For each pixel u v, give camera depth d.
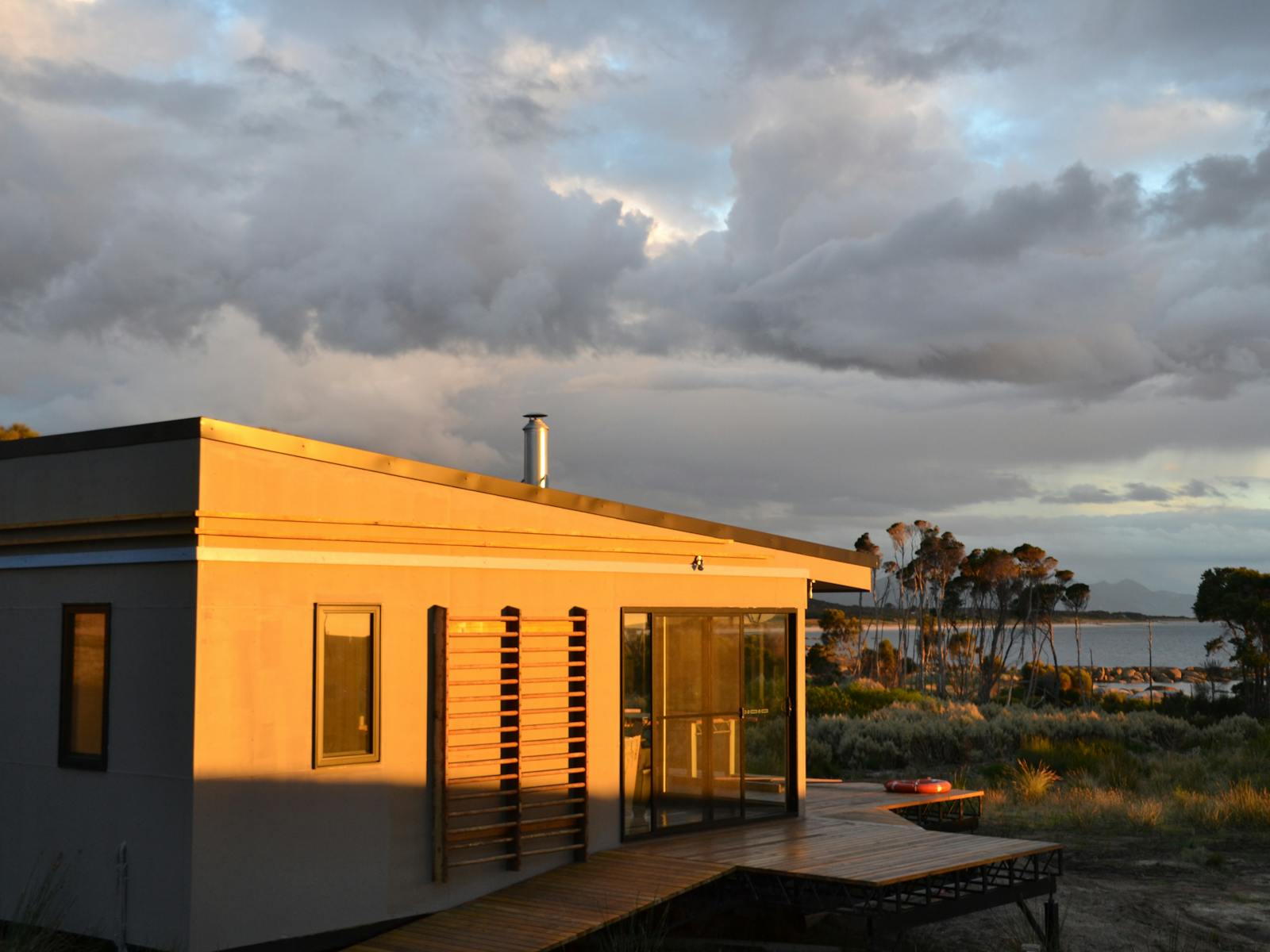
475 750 10.83
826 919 12.57
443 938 9.35
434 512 10.66
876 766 25.48
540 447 14.75
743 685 13.78
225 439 9.14
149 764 9.12
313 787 9.55
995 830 18.09
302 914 9.39
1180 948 11.55
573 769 11.76
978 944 11.95
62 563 9.90
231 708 9.06
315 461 9.76
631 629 12.54
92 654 9.73
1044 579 66.75
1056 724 28.55
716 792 13.34
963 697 59.56
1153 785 22.09
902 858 11.25
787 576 14.41
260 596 9.31
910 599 70.62
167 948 8.83
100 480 9.70
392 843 10.06
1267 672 50.41
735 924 12.03
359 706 9.97
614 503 12.35
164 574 9.17
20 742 10.17
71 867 9.62
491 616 11.02
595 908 10.01
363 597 10.02
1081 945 11.84
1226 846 16.75
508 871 10.98
